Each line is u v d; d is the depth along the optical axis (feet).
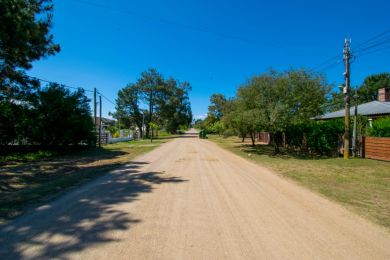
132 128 209.97
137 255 11.98
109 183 28.14
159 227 15.44
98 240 13.50
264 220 16.99
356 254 12.50
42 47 40.24
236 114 67.21
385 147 47.06
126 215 17.48
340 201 21.68
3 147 60.34
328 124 58.80
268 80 61.46
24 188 25.88
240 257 12.05
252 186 27.20
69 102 66.90
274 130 59.77
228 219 17.07
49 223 15.83
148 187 26.27
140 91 186.09
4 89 52.85
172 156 57.06
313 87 58.54
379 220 17.20
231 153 64.80
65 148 70.79
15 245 12.81
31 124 58.03
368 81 181.98
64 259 11.49
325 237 14.42
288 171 37.14
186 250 12.61
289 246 13.26
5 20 30.53
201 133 166.61
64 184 27.30
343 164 44.01
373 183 28.99
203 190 25.16
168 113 195.93
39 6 41.78
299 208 19.67
